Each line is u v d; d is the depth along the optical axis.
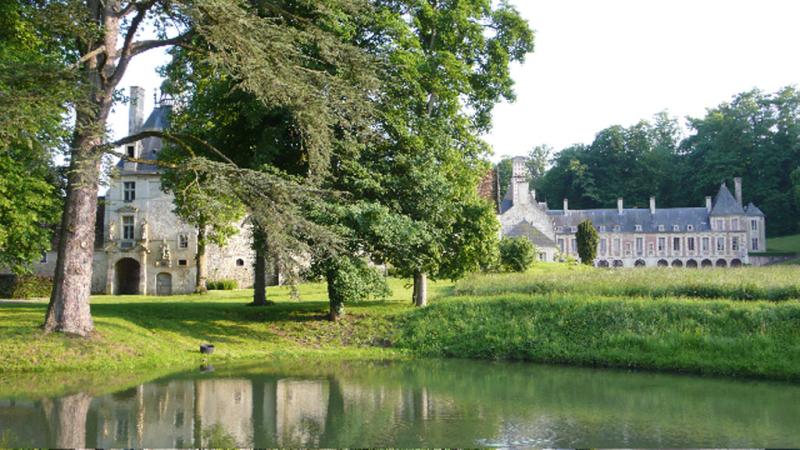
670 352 16.50
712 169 94.81
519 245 42.22
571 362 17.36
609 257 89.50
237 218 22.11
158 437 9.41
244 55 15.09
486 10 23.69
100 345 15.53
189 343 18.05
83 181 13.43
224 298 31.05
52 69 13.42
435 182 20.62
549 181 103.56
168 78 22.67
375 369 16.22
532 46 24.16
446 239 22.97
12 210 21.23
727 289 20.91
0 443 9.02
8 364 14.23
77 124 13.80
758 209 89.75
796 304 17.05
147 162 15.69
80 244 15.87
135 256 43.53
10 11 17.03
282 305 24.41
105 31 14.93
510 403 12.04
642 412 11.27
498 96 24.25
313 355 18.30
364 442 9.19
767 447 9.01
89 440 9.22
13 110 12.18
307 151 18.64
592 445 9.10
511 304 20.59
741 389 13.59
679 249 88.94
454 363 17.38
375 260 20.97
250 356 17.70
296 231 16.73
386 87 18.95
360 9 17.64
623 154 98.00
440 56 21.33
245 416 10.82
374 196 20.66
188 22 15.81
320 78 16.72
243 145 22.28
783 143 92.94
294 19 18.23
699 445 9.09
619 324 18.12
